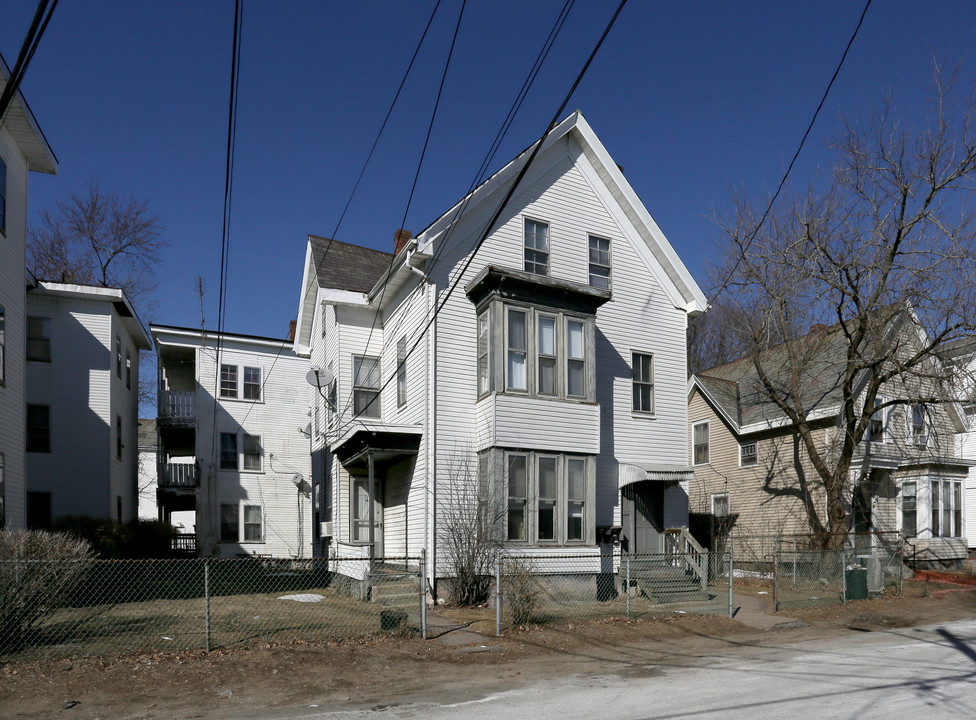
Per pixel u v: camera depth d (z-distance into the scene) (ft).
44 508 77.56
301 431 100.48
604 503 59.11
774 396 71.77
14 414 56.44
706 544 83.46
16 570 33.19
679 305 66.49
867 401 66.74
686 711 25.88
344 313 66.03
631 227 65.26
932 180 58.80
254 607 49.52
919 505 77.97
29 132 56.65
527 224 60.23
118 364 88.99
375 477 64.39
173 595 57.98
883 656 36.63
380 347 66.90
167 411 98.89
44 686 29.14
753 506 83.51
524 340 54.44
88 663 31.55
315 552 77.92
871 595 59.16
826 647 39.68
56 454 78.84
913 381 81.35
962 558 79.51
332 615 46.01
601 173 64.54
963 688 29.01
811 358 74.23
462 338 55.98
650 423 62.69
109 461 81.51
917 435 81.41
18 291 57.93
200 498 98.02
